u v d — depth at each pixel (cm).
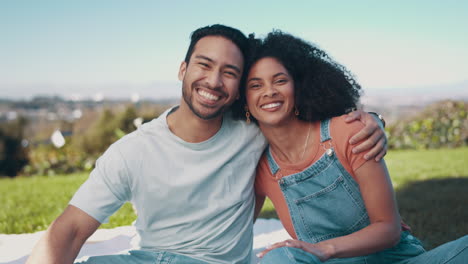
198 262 196
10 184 663
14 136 951
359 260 205
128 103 1051
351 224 204
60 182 650
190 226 202
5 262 281
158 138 200
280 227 352
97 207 188
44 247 176
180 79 211
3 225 400
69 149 918
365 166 192
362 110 206
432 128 959
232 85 198
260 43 207
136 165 195
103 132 965
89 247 308
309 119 205
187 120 202
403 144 959
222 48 196
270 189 222
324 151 202
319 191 203
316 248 171
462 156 749
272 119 201
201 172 200
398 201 443
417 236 328
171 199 199
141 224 207
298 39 212
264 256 177
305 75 205
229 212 207
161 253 195
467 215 379
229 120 217
